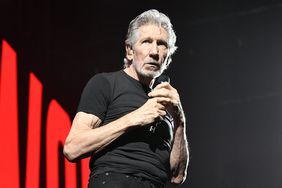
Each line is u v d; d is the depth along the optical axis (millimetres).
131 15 10250
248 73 10781
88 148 3461
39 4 8805
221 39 10656
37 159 7410
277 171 10859
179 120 3785
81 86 9492
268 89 10828
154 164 3521
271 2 10477
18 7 8312
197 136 10922
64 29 9766
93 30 10109
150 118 3484
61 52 9617
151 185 3479
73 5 9891
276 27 10602
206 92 10805
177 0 10430
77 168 7676
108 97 3666
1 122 7105
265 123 10945
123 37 10188
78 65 9812
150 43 3719
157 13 3832
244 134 10969
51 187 7414
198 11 10523
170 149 3828
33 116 7707
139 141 3539
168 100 3576
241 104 10875
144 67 3684
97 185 3420
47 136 7801
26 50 8125
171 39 3820
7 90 7422
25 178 7137
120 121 3471
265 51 10727
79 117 3596
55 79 9055
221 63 10742
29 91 7844
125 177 3422
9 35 7953
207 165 10914
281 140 10898
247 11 10539
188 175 10859
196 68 10742
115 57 10172
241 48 10711
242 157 10922
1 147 6969
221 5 10516
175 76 10719
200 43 10680
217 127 10938
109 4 10164
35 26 8570
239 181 10914
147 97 3740
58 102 8477
